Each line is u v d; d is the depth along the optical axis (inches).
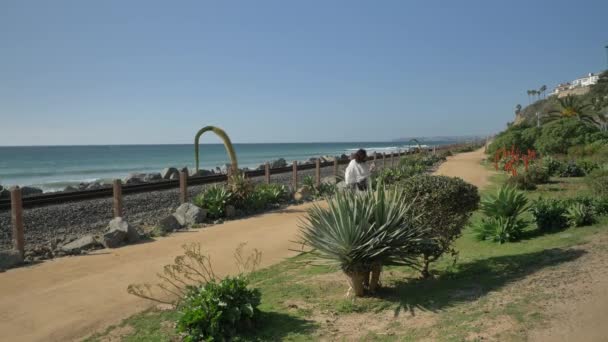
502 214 331.9
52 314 206.2
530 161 879.1
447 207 220.1
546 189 561.0
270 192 560.4
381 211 197.6
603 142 994.1
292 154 3376.0
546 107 3754.9
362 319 175.9
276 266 276.2
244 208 499.2
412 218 202.1
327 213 200.8
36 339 181.2
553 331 143.8
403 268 251.8
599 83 3440.0
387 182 737.6
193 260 293.4
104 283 250.4
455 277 222.5
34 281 255.9
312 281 236.8
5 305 218.2
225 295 170.2
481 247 295.6
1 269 281.1
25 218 468.1
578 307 159.5
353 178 348.8
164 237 372.2
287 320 180.5
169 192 674.8
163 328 185.8
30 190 741.9
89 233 427.5
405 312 177.5
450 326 157.2
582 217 315.3
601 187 391.2
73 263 293.9
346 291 213.8
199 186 755.4
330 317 180.9
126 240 351.9
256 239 357.7
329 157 1784.0
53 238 400.8
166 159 2637.8
